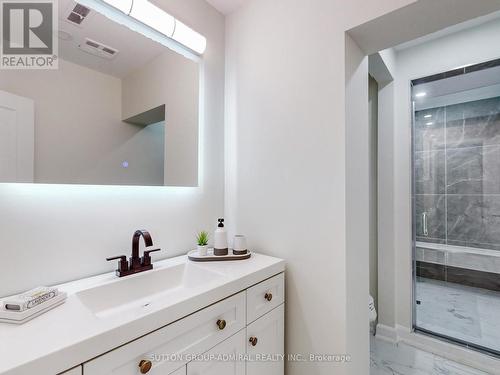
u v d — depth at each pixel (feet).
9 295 2.84
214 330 3.09
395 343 6.90
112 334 2.15
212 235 5.37
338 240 3.93
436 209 7.60
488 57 5.92
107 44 3.82
